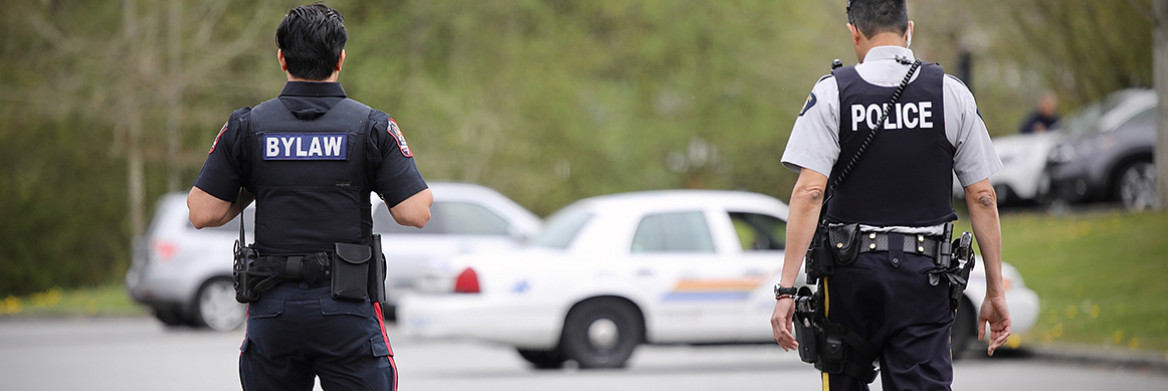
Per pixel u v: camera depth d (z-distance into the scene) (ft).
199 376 112.37
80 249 268.00
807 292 47.91
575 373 111.75
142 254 168.86
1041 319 140.05
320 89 45.01
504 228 158.10
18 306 219.61
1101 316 136.36
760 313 114.62
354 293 44.04
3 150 262.47
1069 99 277.85
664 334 113.50
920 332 46.19
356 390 44.68
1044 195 198.08
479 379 108.17
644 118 304.09
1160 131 187.01
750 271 114.93
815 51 291.38
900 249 45.98
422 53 287.28
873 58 46.78
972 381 104.99
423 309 112.98
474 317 110.83
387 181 44.73
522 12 293.43
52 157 265.95
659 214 115.65
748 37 299.79
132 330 171.12
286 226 44.11
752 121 303.48
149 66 246.06
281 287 43.93
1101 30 246.06
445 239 155.53
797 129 46.52
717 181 311.06
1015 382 104.17
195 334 163.43
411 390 99.91
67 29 260.62
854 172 46.42
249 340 44.73
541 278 111.96
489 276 111.75
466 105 278.05
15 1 253.85
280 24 45.16
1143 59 247.50
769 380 105.91
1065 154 195.31
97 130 264.11
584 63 297.12
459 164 268.82
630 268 113.29
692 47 302.25
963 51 186.70
